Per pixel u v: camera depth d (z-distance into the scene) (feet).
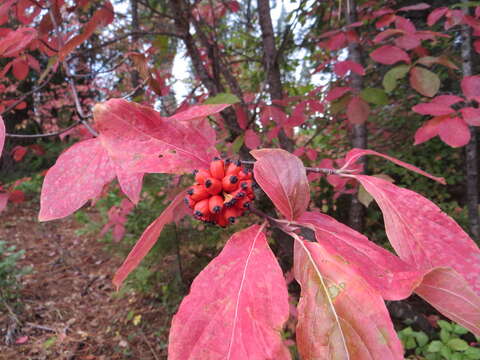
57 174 0.59
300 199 0.54
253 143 1.38
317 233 0.54
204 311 0.44
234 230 2.71
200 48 2.37
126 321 2.99
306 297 0.45
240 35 2.90
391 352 0.40
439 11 1.28
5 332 2.83
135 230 3.49
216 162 0.57
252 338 0.42
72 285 3.65
